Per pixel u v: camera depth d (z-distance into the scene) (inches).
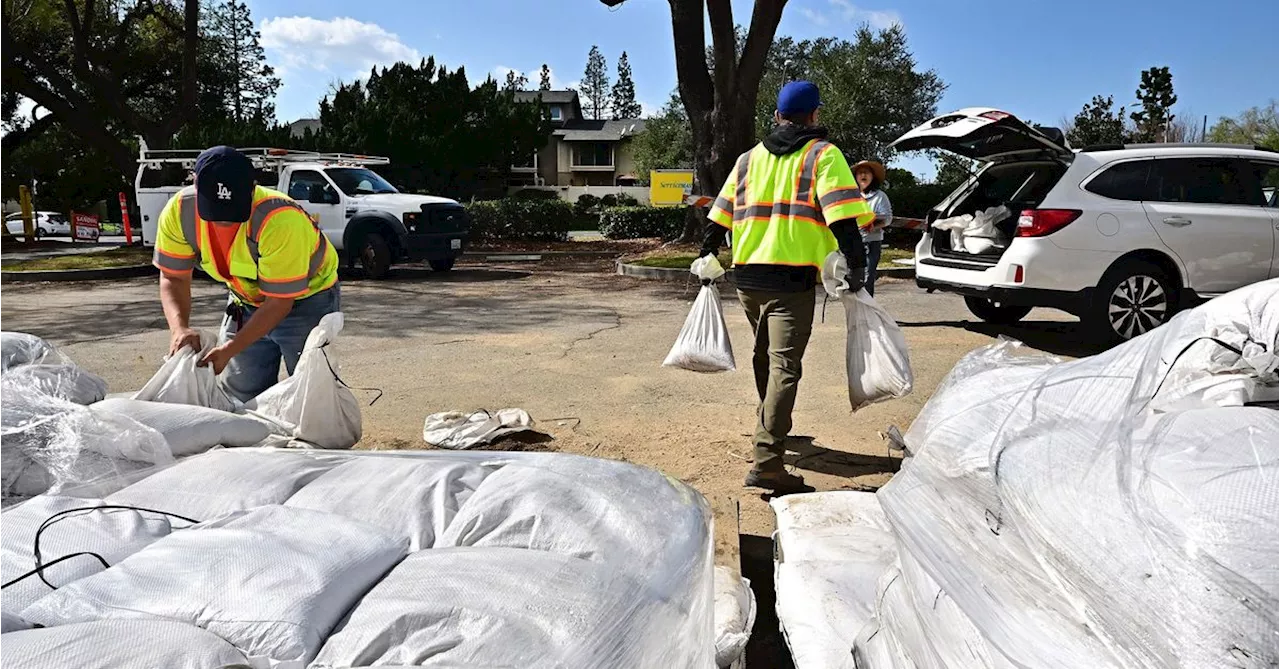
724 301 428.8
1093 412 66.6
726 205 169.5
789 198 157.6
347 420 131.7
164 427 92.7
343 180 566.3
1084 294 284.4
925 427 85.0
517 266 642.8
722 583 100.7
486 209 882.1
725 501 154.8
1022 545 61.2
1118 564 53.5
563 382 249.4
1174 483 54.8
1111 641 53.6
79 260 639.1
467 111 1213.1
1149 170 288.5
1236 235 287.6
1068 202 281.4
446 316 378.9
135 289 502.6
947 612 67.1
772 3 650.2
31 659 41.7
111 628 45.2
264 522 60.3
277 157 570.9
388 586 53.5
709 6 652.1
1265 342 73.3
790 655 95.0
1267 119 1780.3
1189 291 287.4
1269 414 60.7
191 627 46.7
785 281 157.8
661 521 65.6
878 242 343.0
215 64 1850.4
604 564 57.9
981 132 286.4
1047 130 301.7
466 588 52.3
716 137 685.3
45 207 1396.4
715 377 255.1
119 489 74.4
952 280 310.5
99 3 1159.0
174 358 124.5
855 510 110.1
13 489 75.2
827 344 301.1
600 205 1599.4
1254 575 48.0
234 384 146.4
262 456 78.2
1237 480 53.1
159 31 1209.4
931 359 277.0
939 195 848.9
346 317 374.9
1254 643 46.9
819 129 159.8
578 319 370.0
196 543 56.6
